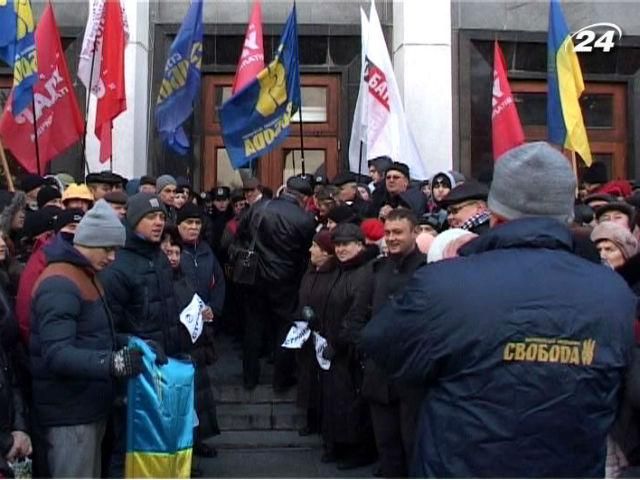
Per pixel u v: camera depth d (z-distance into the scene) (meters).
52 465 3.78
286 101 7.96
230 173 10.77
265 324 7.02
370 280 5.32
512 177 2.24
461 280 2.13
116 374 3.59
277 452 6.09
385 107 8.30
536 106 10.95
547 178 2.22
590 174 8.13
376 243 5.90
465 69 10.66
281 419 6.58
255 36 8.31
